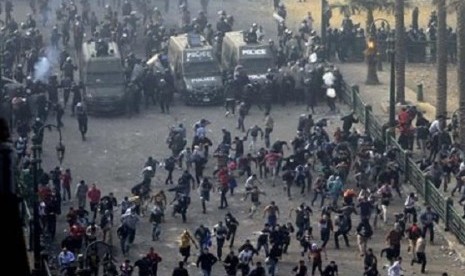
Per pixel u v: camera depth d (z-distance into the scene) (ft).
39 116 487.20
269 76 529.86
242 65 548.72
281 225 355.97
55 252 346.33
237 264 317.63
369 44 557.74
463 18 443.32
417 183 403.13
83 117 479.82
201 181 411.13
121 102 519.60
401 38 515.50
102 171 449.06
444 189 402.31
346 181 414.21
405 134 442.50
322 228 351.25
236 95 530.68
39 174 366.84
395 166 401.70
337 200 391.65
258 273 303.68
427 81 585.63
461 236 357.61
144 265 310.45
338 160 413.39
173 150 446.19
